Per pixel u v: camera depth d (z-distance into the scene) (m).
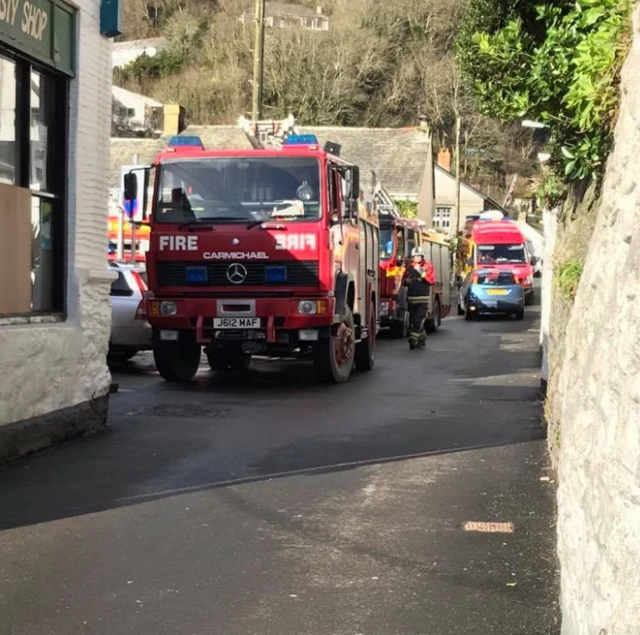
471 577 5.17
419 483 7.32
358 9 75.06
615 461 3.07
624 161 3.71
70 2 8.86
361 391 13.05
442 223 69.69
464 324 30.38
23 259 8.27
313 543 5.77
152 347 14.60
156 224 13.02
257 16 29.08
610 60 5.01
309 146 12.94
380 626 4.50
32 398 8.23
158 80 80.69
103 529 6.04
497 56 7.40
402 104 74.12
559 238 8.69
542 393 12.65
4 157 8.09
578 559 3.65
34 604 4.77
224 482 7.30
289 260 12.72
